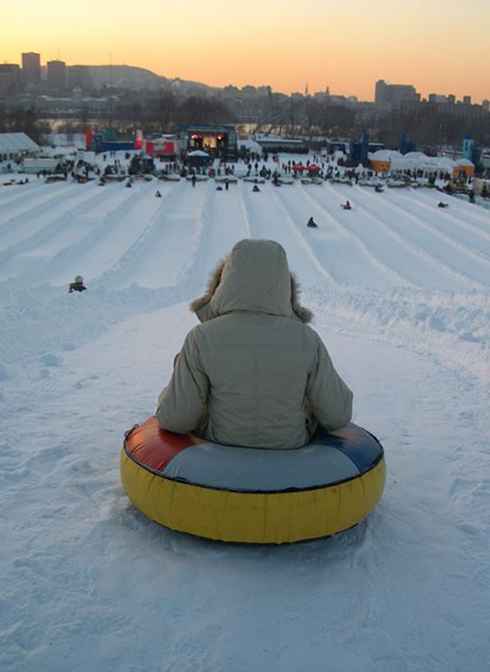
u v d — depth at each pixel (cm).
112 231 3994
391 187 6969
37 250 3409
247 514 326
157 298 1505
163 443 365
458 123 17738
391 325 1062
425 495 429
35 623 289
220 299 366
